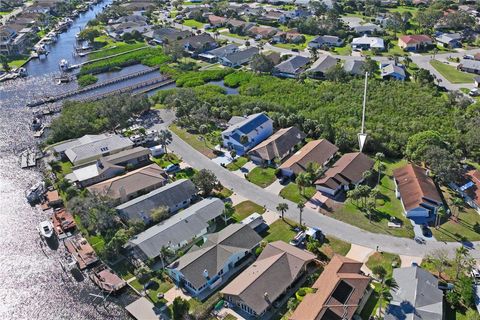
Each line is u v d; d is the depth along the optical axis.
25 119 173.88
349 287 82.25
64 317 86.81
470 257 92.94
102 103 166.38
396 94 172.88
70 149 140.12
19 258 101.94
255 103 167.00
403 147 136.50
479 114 151.62
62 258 101.50
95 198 110.62
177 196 115.19
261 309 81.38
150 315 84.75
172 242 99.56
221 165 134.62
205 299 87.50
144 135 150.50
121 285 91.44
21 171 138.25
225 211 109.75
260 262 92.06
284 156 136.38
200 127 153.38
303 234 101.69
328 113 161.62
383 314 80.06
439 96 173.25
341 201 115.44
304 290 85.50
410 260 94.12
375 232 103.38
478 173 119.75
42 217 115.94
